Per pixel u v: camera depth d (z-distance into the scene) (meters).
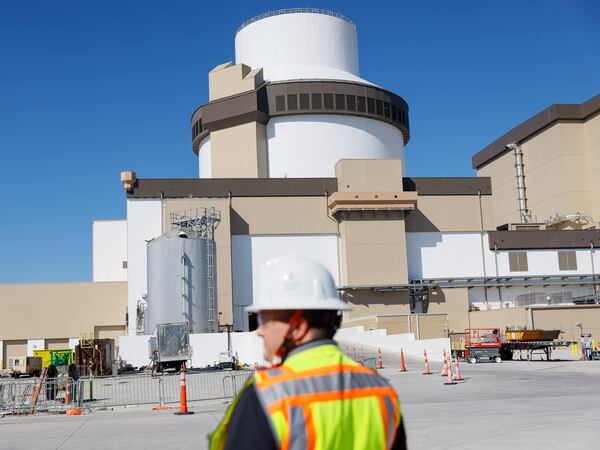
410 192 71.25
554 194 89.12
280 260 3.15
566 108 88.25
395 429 2.87
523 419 16.05
